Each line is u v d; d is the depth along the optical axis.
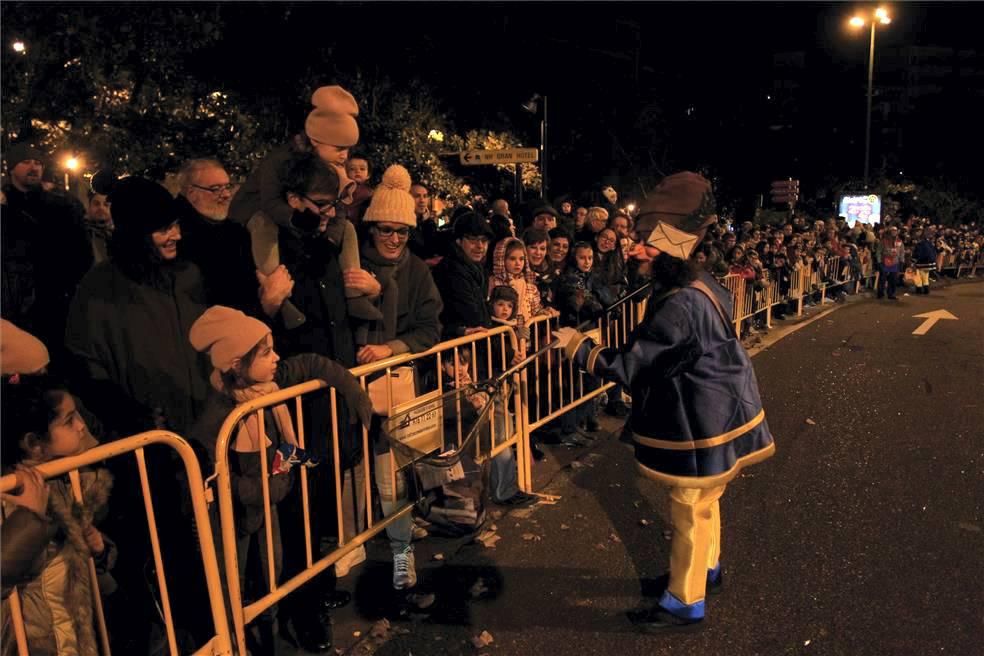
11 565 2.12
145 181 2.80
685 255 3.09
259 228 3.15
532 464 5.29
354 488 3.42
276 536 3.00
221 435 2.59
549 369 4.99
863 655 3.07
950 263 22.59
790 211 20.73
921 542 4.09
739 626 3.30
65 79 5.20
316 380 3.04
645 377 3.15
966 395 7.30
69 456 2.23
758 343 10.42
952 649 3.10
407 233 3.70
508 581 3.71
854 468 5.24
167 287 2.86
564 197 10.72
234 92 7.45
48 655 2.32
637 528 4.30
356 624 3.36
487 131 14.32
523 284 5.14
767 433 3.26
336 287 3.33
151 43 5.68
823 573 3.75
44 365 2.44
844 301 15.94
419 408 3.53
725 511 4.53
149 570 2.78
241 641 2.70
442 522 3.51
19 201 3.67
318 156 3.26
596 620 3.36
